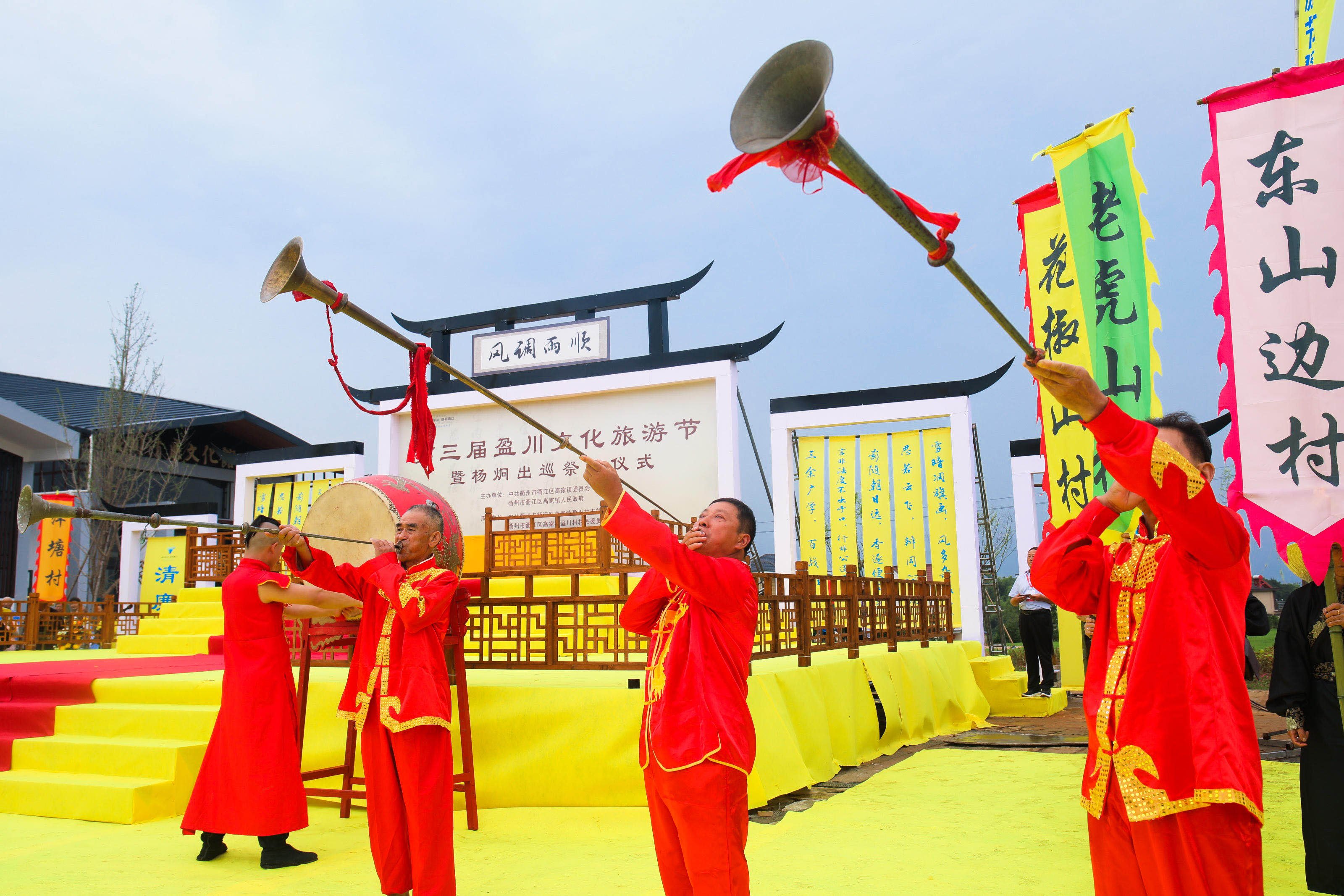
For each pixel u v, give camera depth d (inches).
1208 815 78.8
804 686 227.1
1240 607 85.4
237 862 161.2
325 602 164.6
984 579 586.2
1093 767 88.4
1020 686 376.2
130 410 721.6
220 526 143.2
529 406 483.8
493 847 165.9
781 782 196.9
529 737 197.6
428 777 132.8
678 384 454.3
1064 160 201.3
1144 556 88.1
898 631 316.2
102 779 203.0
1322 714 132.2
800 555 459.2
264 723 158.1
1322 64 138.0
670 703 98.5
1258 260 138.0
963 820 180.1
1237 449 134.9
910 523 444.1
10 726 232.1
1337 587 127.3
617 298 472.1
